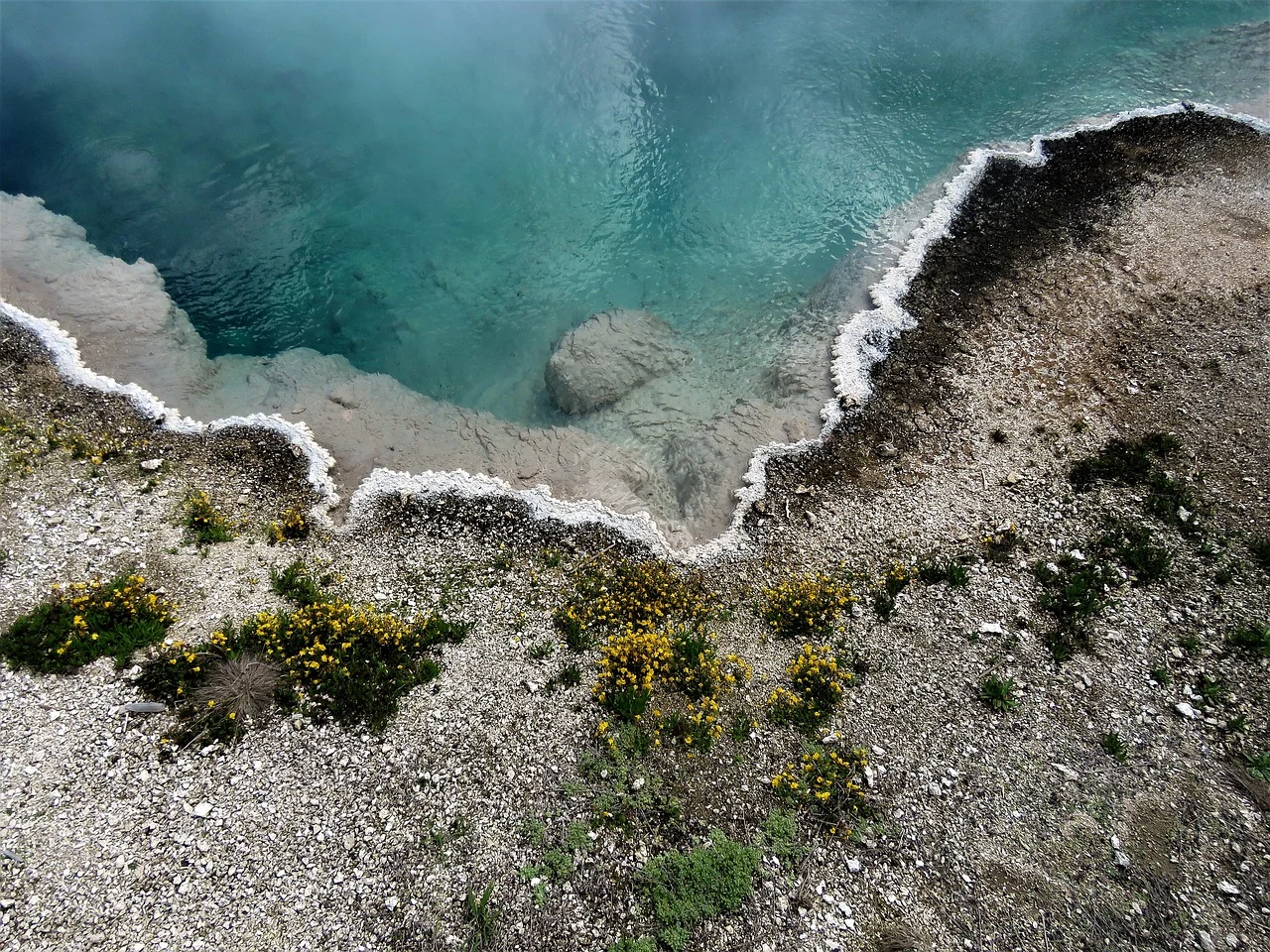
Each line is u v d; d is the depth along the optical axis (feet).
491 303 77.36
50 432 57.11
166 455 58.44
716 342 73.26
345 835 39.68
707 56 99.81
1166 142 83.51
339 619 47.29
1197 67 93.86
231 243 79.36
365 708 44.06
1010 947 37.32
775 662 48.91
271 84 94.79
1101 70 94.89
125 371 64.69
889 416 62.49
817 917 38.29
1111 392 62.13
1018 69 96.48
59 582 46.65
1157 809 41.50
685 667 47.39
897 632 50.01
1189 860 39.60
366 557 53.83
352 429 62.85
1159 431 59.06
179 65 94.32
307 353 70.08
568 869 39.24
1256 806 41.16
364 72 98.22
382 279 78.43
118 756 40.19
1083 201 78.13
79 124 85.30
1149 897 38.47
